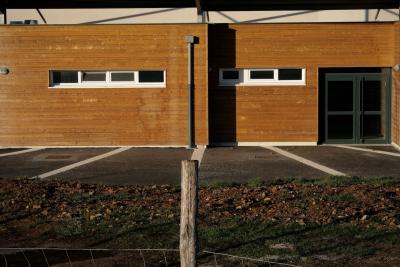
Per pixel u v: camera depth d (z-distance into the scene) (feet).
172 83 63.98
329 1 69.82
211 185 38.19
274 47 65.05
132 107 64.28
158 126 64.34
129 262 23.81
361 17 76.54
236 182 39.96
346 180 38.99
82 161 54.34
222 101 65.36
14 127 64.64
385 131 65.82
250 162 53.01
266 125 65.31
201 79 63.82
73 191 35.96
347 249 24.62
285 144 65.46
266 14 76.74
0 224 29.30
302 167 49.98
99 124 64.49
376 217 28.78
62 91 64.39
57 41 64.18
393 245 25.17
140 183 42.68
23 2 72.33
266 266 22.97
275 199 32.32
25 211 31.17
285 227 27.40
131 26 63.82
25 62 64.34
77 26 63.93
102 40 63.98
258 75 65.57
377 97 65.92
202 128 64.03
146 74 64.59
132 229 27.73
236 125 65.36
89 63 64.18
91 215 30.17
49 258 24.53
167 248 25.39
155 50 63.82
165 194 35.17
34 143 64.69
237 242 25.71
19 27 64.03
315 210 29.99
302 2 70.13
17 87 64.49
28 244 26.53
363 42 64.85
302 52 64.90
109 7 75.77
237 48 65.05
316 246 25.04
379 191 34.12
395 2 69.97
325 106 66.08
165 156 57.31
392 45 64.75
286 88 65.10
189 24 63.57
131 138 64.49
